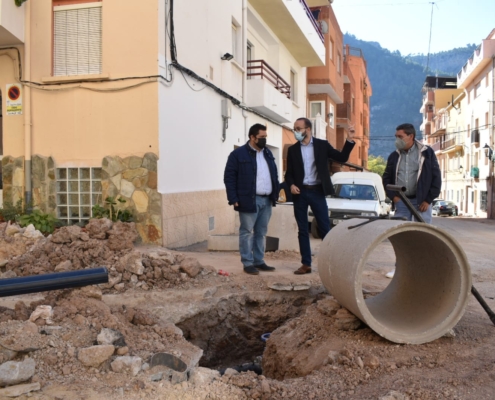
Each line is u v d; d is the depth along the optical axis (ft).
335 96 90.63
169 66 31.45
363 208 45.06
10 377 11.20
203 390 12.05
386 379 12.76
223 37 41.75
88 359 12.48
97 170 31.45
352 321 16.05
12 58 32.14
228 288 21.29
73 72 31.65
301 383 12.96
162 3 30.48
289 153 22.27
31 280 11.14
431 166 20.16
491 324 16.26
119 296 19.58
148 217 30.35
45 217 29.81
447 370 13.02
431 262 16.30
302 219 22.52
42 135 32.01
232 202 22.20
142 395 11.51
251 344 21.17
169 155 31.68
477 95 137.39
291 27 57.72
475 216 136.26
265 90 48.57
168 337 15.49
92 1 31.14
